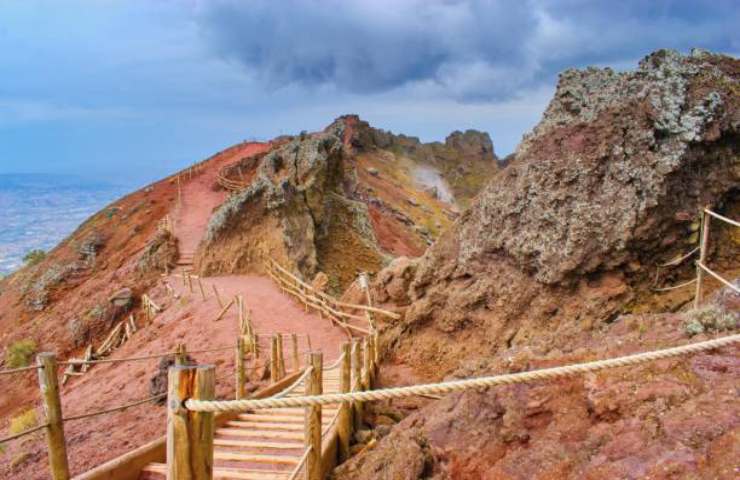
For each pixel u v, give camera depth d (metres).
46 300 37.41
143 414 11.94
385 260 36.91
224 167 54.25
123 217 46.62
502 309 12.54
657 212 10.80
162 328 22.30
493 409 6.05
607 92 12.18
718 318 5.87
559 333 7.31
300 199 33.09
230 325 20.00
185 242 35.22
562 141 12.17
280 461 7.54
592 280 11.40
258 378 13.67
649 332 6.14
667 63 11.66
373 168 76.81
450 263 14.17
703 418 4.48
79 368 22.92
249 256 30.56
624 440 4.72
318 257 34.41
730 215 11.19
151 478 6.96
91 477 6.30
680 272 10.98
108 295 31.22
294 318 21.84
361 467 7.46
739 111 10.91
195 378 3.51
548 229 11.77
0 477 10.19
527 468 5.16
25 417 13.52
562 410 5.53
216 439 8.65
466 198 94.25
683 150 10.68
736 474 3.85
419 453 6.31
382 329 16.30
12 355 27.92
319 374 7.44
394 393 3.76
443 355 13.70
